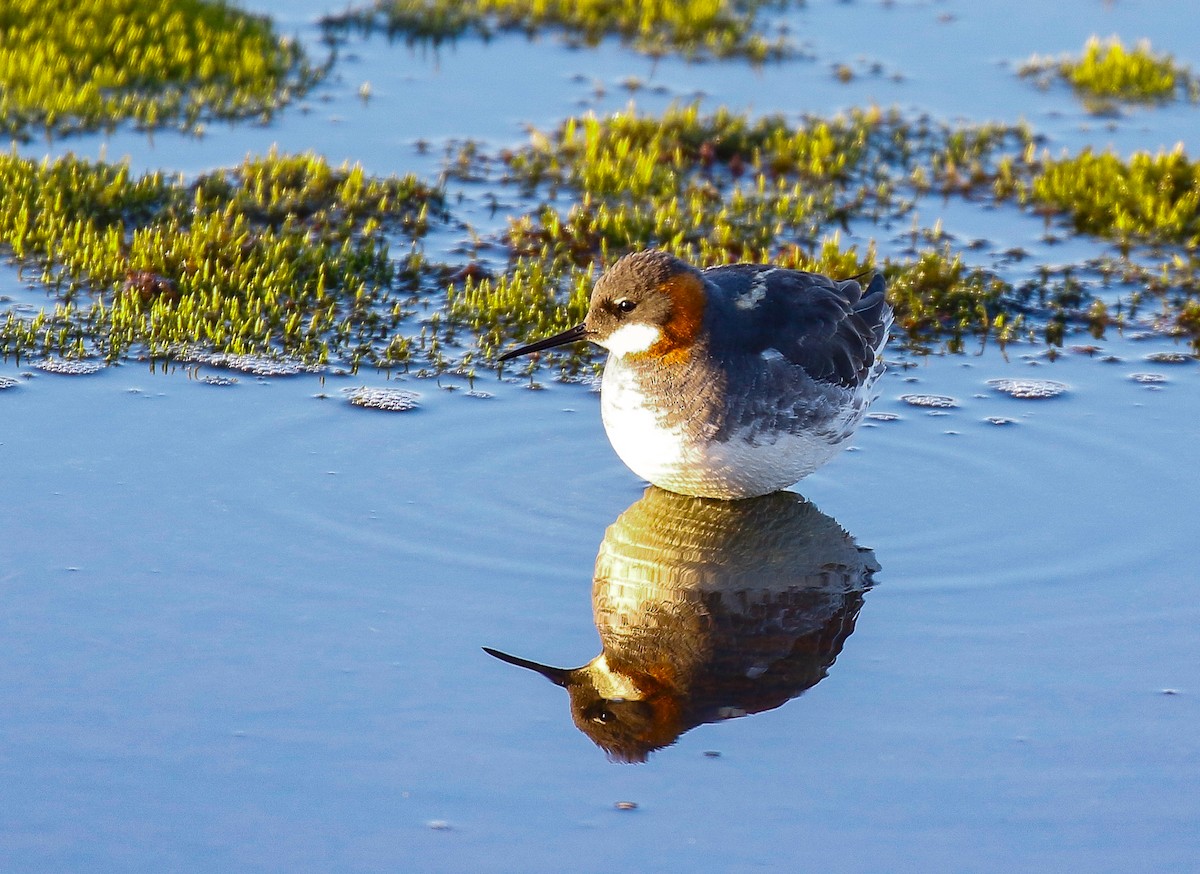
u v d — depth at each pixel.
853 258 15.87
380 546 10.52
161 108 20.08
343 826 7.69
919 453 12.55
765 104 21.73
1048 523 11.23
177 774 8.02
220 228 15.67
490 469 11.92
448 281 15.85
